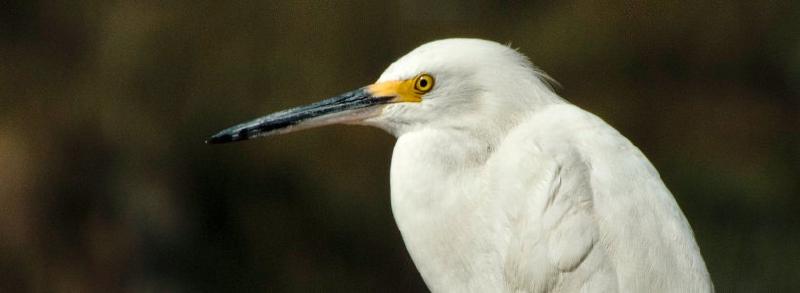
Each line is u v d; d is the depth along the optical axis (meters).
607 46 12.45
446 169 6.46
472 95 6.45
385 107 6.62
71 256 12.65
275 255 13.04
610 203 6.09
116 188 12.66
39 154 12.46
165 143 12.54
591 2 12.47
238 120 12.33
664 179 12.80
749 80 12.88
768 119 12.88
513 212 6.29
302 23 12.30
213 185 12.83
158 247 12.94
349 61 12.34
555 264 6.04
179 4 12.33
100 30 12.45
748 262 12.68
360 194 12.58
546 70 12.41
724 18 12.59
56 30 12.56
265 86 12.30
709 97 12.83
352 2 12.33
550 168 6.17
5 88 12.54
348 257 12.94
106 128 12.48
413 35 12.38
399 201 6.54
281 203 12.89
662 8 12.48
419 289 12.99
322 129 12.42
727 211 12.79
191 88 12.36
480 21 12.48
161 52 12.32
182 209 12.88
